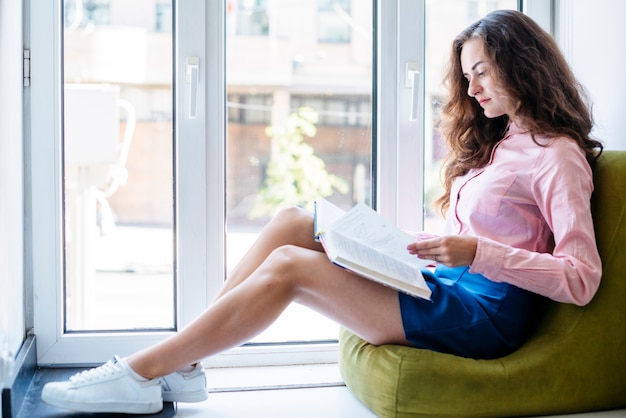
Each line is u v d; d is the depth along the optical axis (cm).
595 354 161
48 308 198
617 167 169
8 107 169
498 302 162
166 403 170
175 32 201
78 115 201
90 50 200
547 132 165
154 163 205
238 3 206
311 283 157
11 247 172
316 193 215
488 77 171
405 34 210
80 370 196
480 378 155
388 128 213
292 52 211
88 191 203
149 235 206
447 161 192
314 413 168
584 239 153
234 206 211
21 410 166
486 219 166
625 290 163
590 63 207
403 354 156
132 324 207
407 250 157
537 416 160
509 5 220
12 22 176
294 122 212
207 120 204
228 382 192
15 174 180
